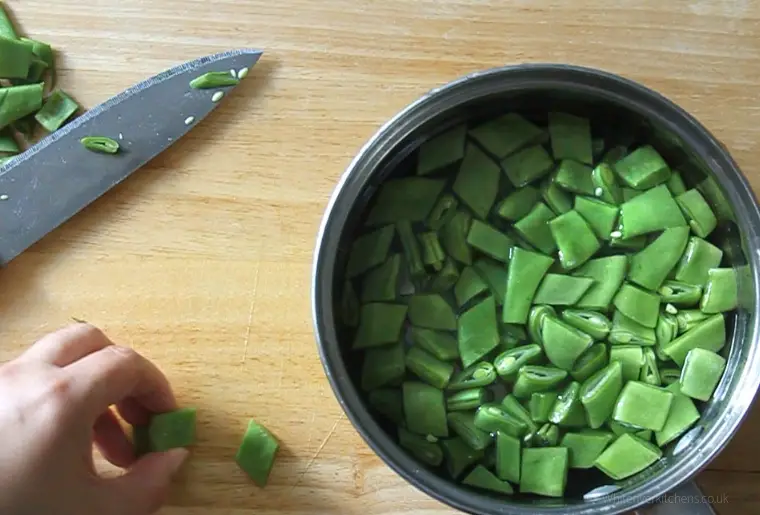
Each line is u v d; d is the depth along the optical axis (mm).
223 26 566
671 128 501
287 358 554
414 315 526
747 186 488
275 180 561
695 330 516
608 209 526
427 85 564
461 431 518
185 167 562
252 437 546
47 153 555
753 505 549
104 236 560
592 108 521
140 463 527
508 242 529
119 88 566
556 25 565
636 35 564
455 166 533
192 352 555
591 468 520
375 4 565
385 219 530
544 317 516
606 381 514
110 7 566
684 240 521
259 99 564
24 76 559
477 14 565
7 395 492
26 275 559
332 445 550
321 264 493
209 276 558
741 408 491
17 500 480
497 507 474
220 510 550
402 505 547
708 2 563
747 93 562
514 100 519
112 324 558
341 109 563
